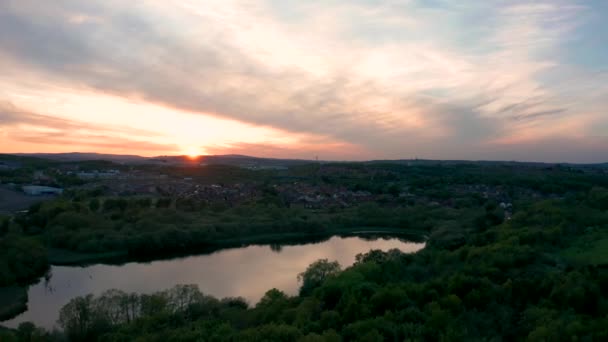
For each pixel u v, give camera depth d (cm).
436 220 16862
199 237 13650
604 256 6606
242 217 16188
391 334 4050
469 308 4800
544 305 4650
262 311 5719
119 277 10025
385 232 16388
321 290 5856
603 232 8462
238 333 4462
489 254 6931
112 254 12125
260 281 9475
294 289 8800
